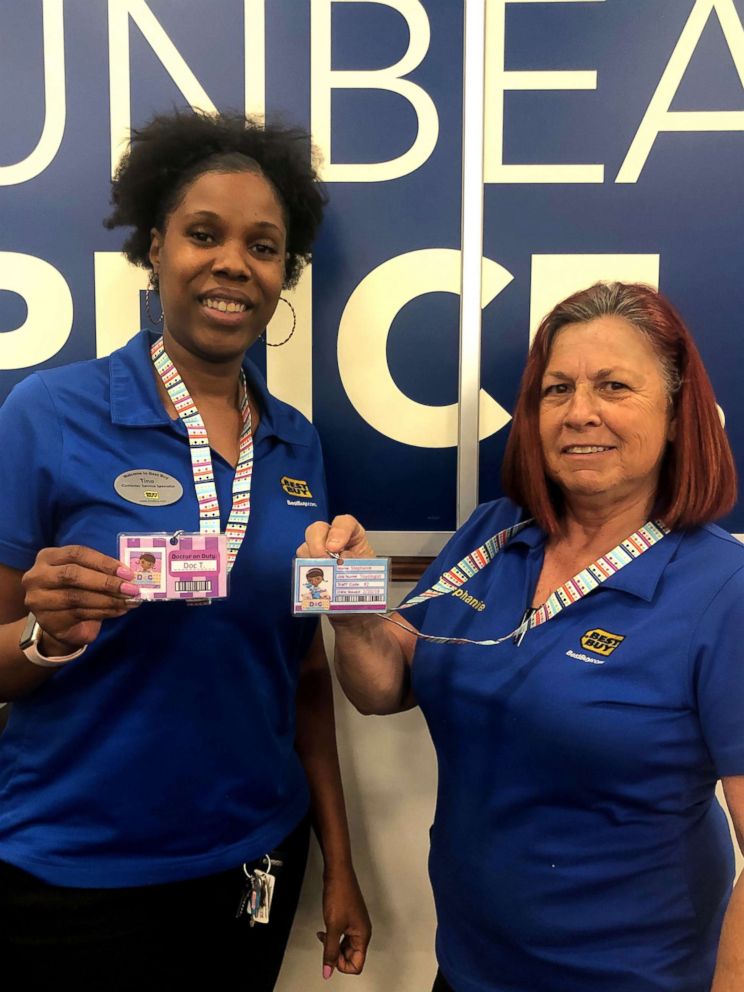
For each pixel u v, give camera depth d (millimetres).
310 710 1191
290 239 1091
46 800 897
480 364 1261
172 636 900
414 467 1282
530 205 1233
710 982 845
